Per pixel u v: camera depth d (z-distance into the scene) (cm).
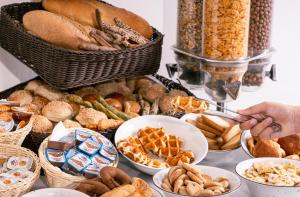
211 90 201
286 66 281
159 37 212
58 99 203
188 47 213
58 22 197
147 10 252
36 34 201
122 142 182
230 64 195
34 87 210
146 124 193
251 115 182
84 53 187
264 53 209
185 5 210
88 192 154
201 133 187
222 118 195
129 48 200
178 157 178
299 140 183
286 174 164
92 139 178
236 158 187
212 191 155
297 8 272
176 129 191
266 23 208
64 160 169
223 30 196
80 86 210
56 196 150
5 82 239
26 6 226
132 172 179
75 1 214
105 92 212
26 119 180
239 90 199
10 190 156
